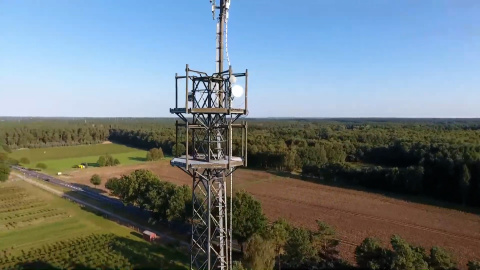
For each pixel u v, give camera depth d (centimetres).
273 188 7769
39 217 5481
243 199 3941
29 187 7719
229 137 1823
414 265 2773
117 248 4134
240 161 1903
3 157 11112
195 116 1869
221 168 1853
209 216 1922
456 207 6322
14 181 8406
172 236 4562
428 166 7244
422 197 7050
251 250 3045
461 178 6500
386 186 7619
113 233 4703
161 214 4978
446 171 6856
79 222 5266
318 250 3469
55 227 5044
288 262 3422
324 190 7594
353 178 8219
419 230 4972
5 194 6969
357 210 5978
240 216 3778
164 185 5284
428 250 4206
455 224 5288
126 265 3619
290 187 7888
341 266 3344
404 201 6694
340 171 8488
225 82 1870
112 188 6531
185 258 3794
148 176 5722
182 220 4634
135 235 4638
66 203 6347
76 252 4069
